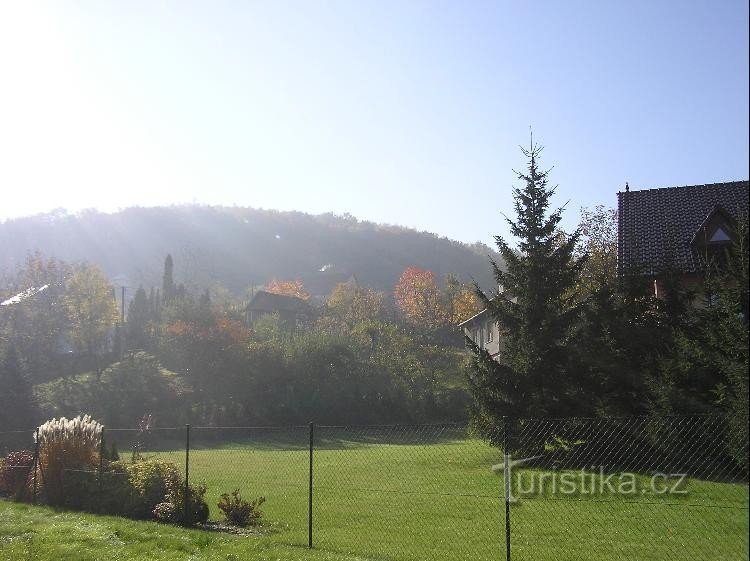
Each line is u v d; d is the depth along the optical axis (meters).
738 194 28.02
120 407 45.84
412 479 18.47
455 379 54.94
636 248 26.92
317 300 106.44
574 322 21.69
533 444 19.44
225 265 126.38
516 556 10.12
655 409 17.45
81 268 64.12
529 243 22.61
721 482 13.97
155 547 10.70
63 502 15.38
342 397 48.69
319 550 10.58
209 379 50.34
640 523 11.66
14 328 54.72
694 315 19.11
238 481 19.67
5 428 39.03
